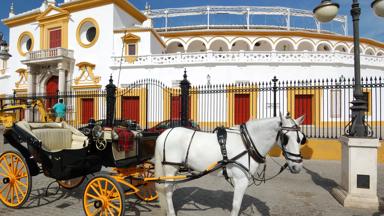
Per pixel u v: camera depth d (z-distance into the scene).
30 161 5.89
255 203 6.36
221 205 6.10
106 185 4.89
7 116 6.12
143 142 5.76
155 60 23.48
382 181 8.27
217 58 22.52
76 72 26.44
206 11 39.94
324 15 6.75
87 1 26.16
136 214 5.43
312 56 22.30
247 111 20.66
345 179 6.61
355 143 6.18
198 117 20.14
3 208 5.78
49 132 6.43
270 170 9.84
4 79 30.77
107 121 13.58
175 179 4.98
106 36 25.69
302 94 20.72
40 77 27.66
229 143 4.70
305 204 6.34
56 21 27.67
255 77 22.27
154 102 21.97
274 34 34.53
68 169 5.35
